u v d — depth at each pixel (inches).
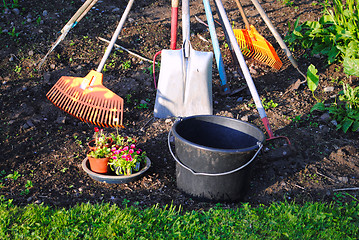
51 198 117.3
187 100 152.6
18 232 100.3
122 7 234.8
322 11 218.5
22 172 127.8
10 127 147.3
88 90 145.0
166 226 106.3
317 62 193.3
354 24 180.7
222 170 110.5
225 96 174.4
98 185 125.3
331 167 135.6
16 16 208.7
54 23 208.1
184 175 118.6
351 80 177.5
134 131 152.3
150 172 133.1
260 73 188.7
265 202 121.4
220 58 168.6
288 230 105.3
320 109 154.4
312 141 147.1
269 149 141.3
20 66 177.5
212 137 128.6
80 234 101.1
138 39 204.7
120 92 171.5
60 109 157.9
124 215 108.3
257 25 218.7
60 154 137.4
